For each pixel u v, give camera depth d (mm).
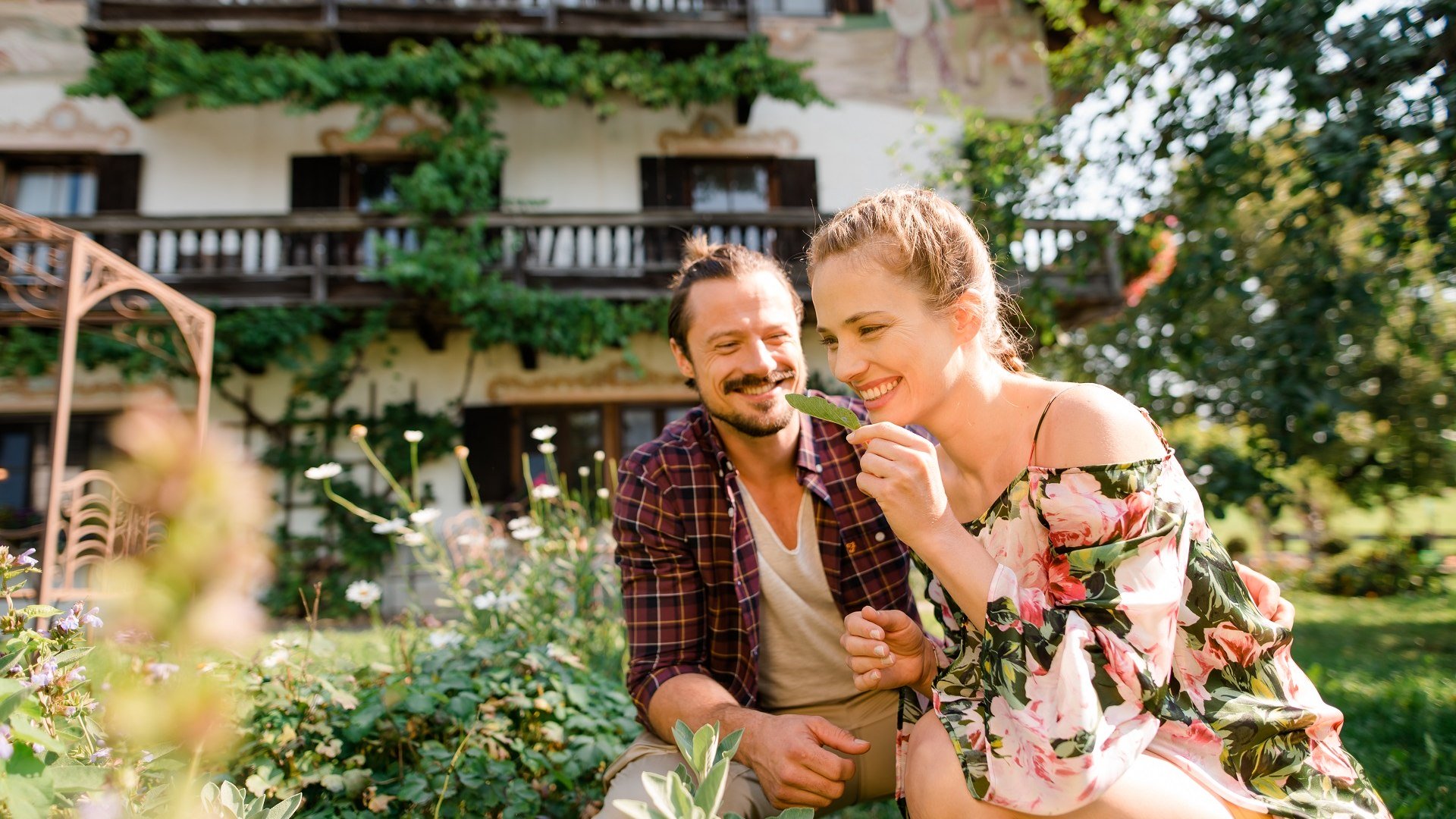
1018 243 5352
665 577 1929
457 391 9992
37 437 9359
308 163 9977
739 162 10648
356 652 2869
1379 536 11438
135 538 3225
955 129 10617
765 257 1975
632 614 1936
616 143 10398
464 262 8992
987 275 1397
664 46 10234
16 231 4211
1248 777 1119
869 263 1282
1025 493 1255
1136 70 4855
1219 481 4508
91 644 1329
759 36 10148
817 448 1938
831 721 1881
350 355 9391
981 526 1350
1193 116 4656
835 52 10828
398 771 1997
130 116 9961
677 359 2086
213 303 9008
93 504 4348
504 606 2641
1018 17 11055
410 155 10188
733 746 950
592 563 3439
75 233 4266
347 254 9578
